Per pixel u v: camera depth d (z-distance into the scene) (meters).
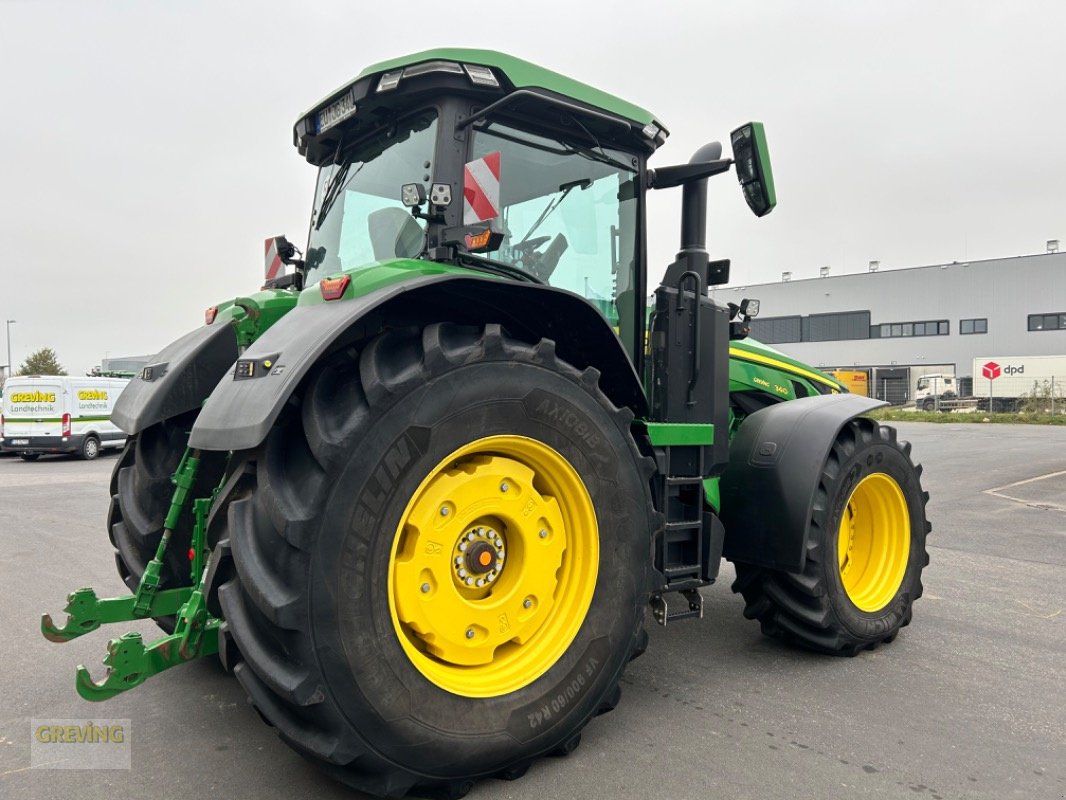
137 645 2.20
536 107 2.88
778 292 45.31
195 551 2.68
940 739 2.71
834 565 3.49
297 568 1.98
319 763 2.15
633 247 3.37
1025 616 4.27
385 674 2.09
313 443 2.05
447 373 2.24
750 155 3.20
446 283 2.39
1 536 6.95
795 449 3.47
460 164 2.75
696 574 3.20
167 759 2.56
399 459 2.14
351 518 2.05
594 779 2.42
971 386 37.62
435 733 2.16
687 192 3.47
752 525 3.50
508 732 2.31
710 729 2.79
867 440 3.70
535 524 2.50
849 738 2.72
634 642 2.72
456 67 2.65
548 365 2.48
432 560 2.27
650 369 3.41
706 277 3.44
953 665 3.49
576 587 2.59
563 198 3.09
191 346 3.27
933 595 4.72
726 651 3.69
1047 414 27.48
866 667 3.46
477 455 2.43
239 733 2.77
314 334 2.16
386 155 3.00
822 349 43.94
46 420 16.52
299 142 3.40
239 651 2.13
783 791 2.34
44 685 3.27
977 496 9.32
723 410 3.39
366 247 3.10
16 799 2.31
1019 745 2.67
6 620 4.26
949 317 40.16
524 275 2.89
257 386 2.12
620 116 3.11
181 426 3.21
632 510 2.69
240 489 2.21
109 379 17.92
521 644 2.50
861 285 42.53
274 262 3.56
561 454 2.50
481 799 2.30
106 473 13.77
